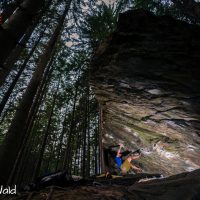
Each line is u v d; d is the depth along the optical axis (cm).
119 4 938
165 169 1065
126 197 348
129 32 518
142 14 494
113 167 1172
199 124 665
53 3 990
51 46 750
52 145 2017
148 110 753
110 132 1115
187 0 574
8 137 362
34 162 1984
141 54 532
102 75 680
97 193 373
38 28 1128
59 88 1566
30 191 438
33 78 557
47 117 1892
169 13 822
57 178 475
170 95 619
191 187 345
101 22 1067
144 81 613
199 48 476
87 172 1551
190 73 520
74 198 338
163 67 540
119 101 803
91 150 1970
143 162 1122
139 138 987
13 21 254
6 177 320
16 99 1479
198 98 573
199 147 781
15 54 909
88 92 1381
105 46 580
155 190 367
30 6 278
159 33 494
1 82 857
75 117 1575
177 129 765
